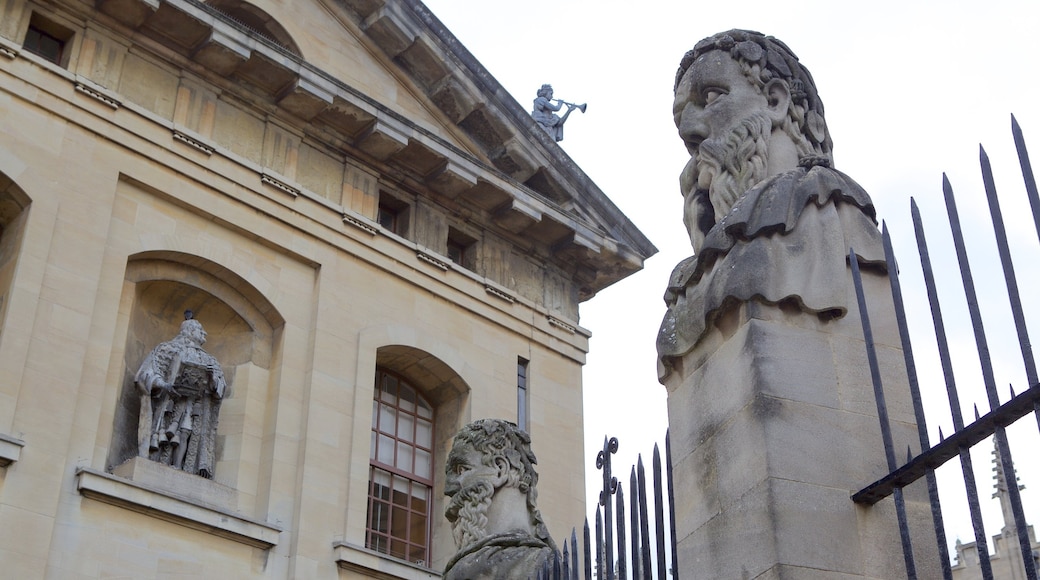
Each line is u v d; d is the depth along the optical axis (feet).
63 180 71.36
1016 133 15.58
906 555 17.38
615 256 97.35
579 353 95.55
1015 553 40.91
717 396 21.61
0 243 70.18
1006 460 15.17
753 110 25.68
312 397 77.05
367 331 82.17
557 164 97.55
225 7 87.76
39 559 60.90
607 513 21.61
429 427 87.25
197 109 79.61
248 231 79.05
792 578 18.62
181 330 73.92
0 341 64.59
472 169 89.40
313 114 83.87
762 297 21.20
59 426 64.75
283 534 72.08
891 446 17.94
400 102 94.84
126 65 77.36
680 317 23.18
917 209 17.44
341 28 93.61
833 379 20.89
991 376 15.70
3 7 73.36
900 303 17.62
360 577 73.61
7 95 71.31
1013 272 15.42
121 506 65.57
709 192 25.68
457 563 29.04
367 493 78.43
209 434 72.33
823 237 22.21
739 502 20.02
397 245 86.79
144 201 75.15
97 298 70.08
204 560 67.77
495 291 91.25
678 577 20.53
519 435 32.12
